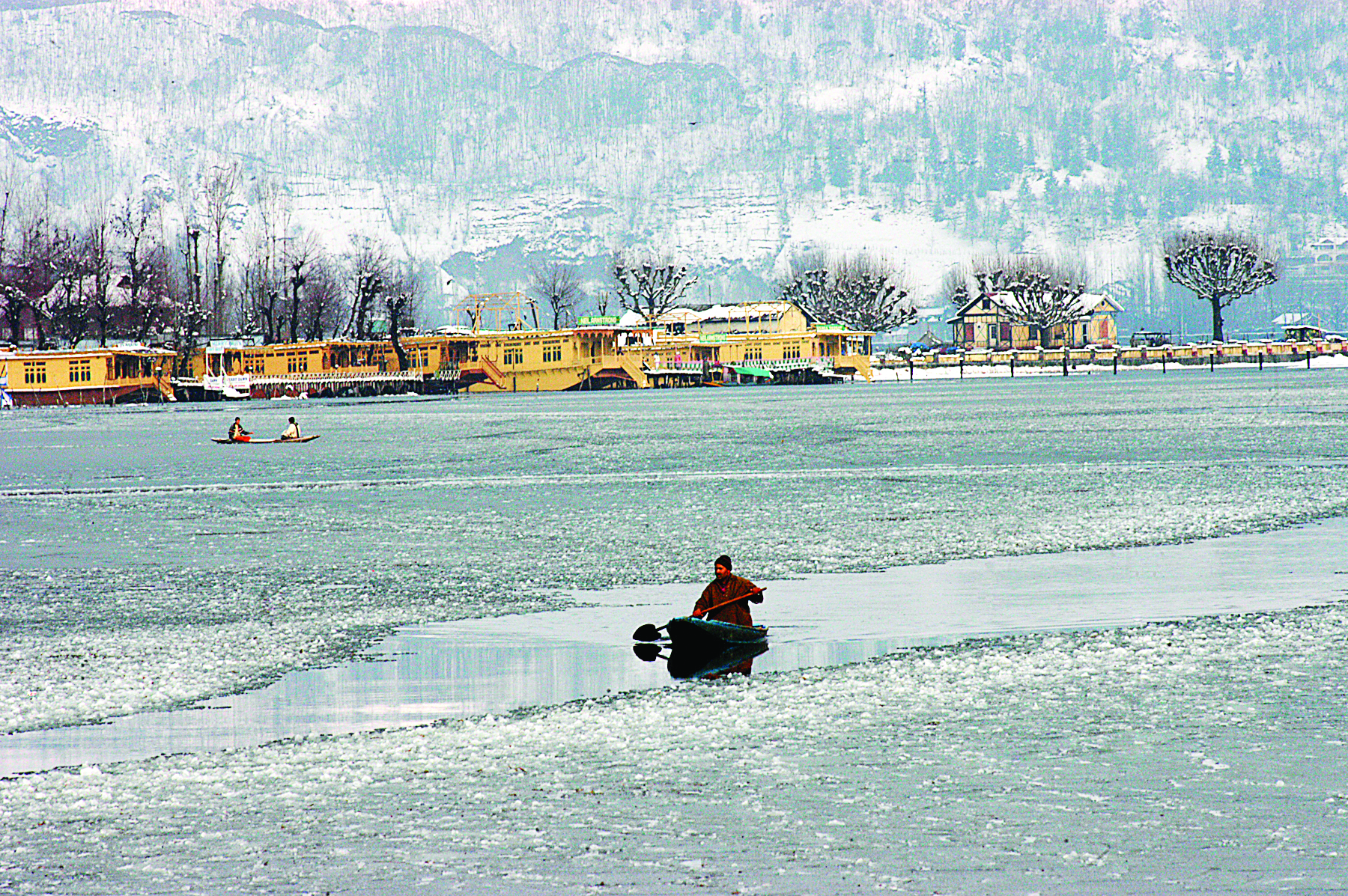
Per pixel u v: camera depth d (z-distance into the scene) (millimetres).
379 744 56188
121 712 62688
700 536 120938
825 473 176750
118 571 106688
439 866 42281
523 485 169125
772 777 50438
